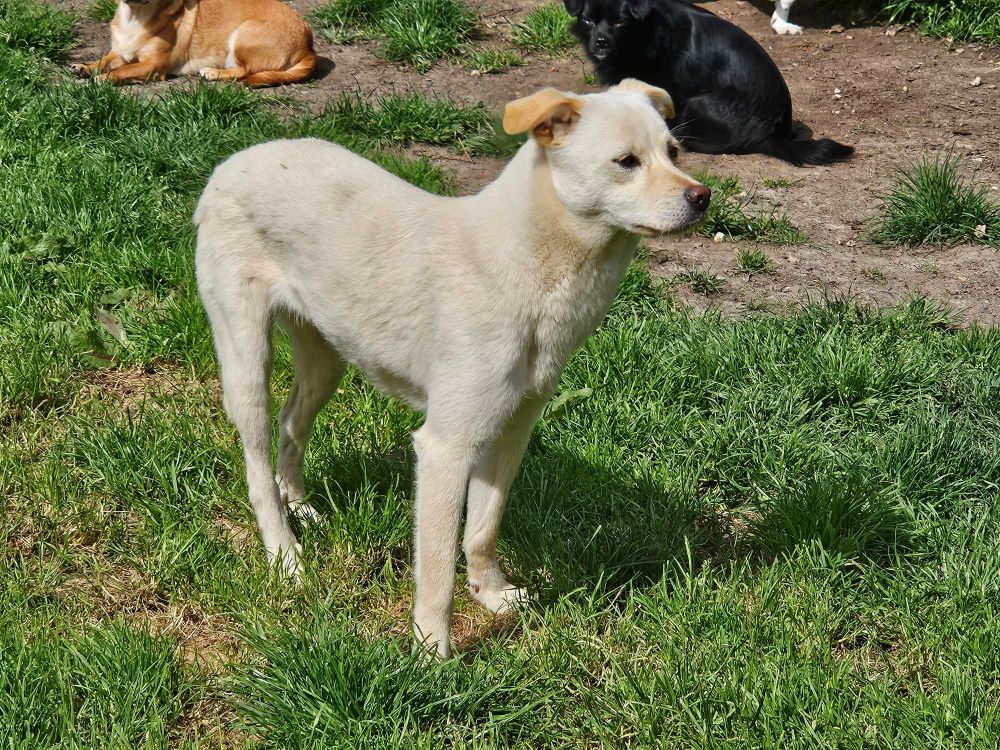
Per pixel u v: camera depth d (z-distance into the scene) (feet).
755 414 10.21
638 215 8.22
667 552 9.33
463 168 13.43
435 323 8.48
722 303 11.45
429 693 8.41
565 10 17.84
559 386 10.37
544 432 10.04
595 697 8.53
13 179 11.87
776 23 18.16
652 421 10.13
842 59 17.22
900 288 11.66
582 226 8.29
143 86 16.21
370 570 9.18
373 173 8.89
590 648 8.76
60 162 12.11
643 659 8.71
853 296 11.54
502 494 8.89
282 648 8.52
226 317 9.02
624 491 9.69
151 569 9.02
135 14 16.39
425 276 8.51
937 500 9.66
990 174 13.52
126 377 10.43
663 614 8.86
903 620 8.87
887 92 16.10
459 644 8.93
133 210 11.72
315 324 8.93
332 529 9.25
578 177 8.22
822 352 10.53
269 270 8.98
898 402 10.34
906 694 8.65
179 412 10.07
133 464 9.55
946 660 8.70
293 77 16.01
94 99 13.20
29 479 9.50
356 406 10.09
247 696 8.48
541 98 8.23
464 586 9.26
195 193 12.05
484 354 8.39
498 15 18.56
